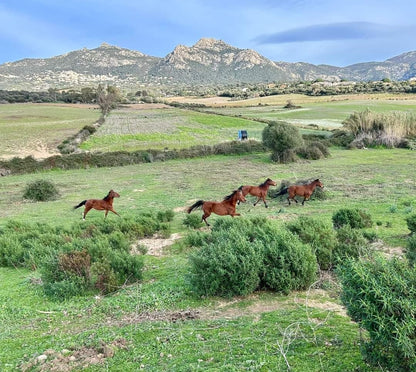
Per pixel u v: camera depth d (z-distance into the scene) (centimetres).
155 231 1484
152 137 6012
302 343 495
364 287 383
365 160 3422
